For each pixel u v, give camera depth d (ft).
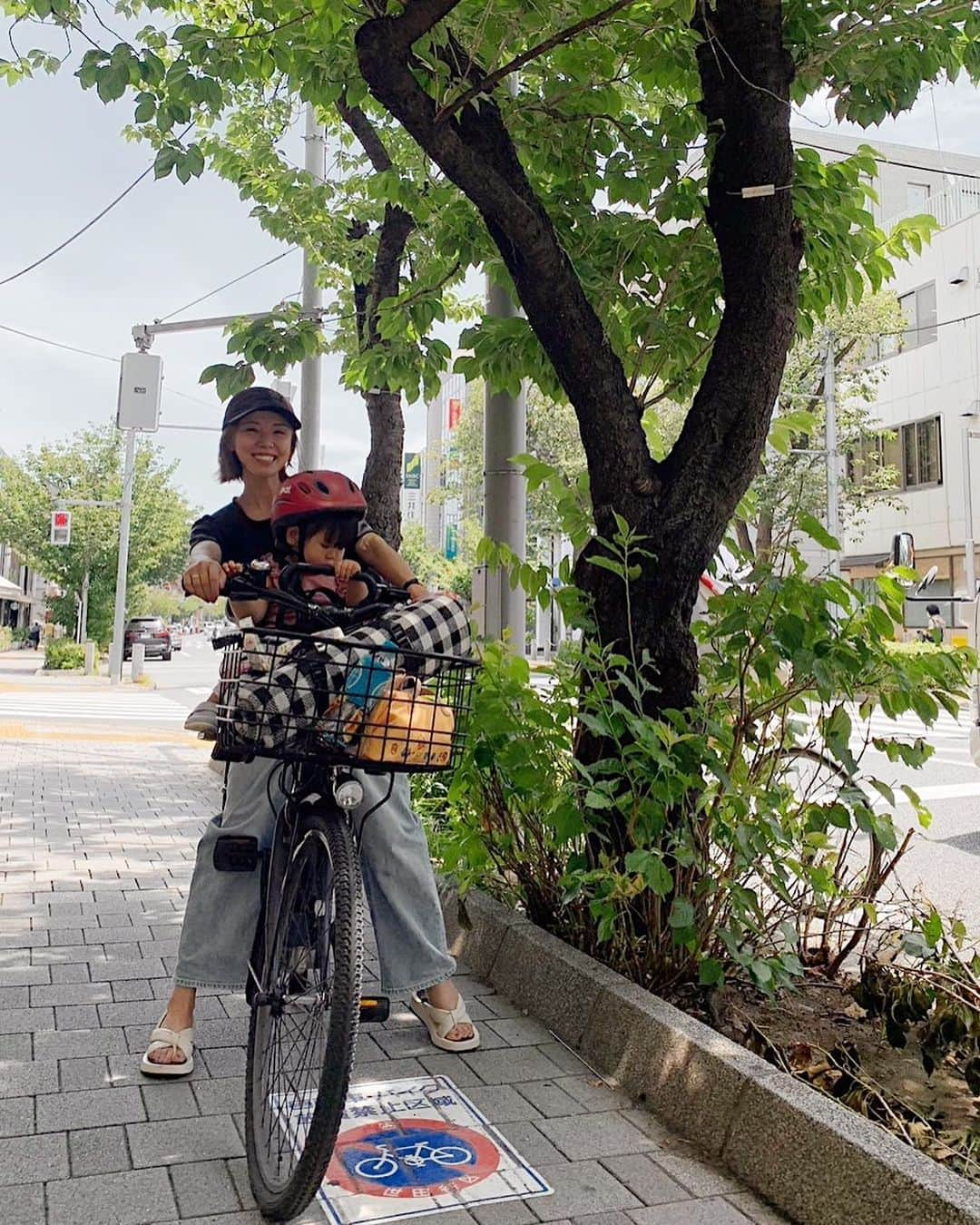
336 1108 7.02
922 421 92.58
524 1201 7.84
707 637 11.52
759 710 11.10
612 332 14.67
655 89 16.90
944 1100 9.47
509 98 14.48
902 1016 9.84
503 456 19.47
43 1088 9.50
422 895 10.24
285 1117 7.83
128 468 81.35
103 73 15.21
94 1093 9.45
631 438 12.50
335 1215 7.57
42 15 14.85
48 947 13.76
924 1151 8.23
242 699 7.88
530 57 11.96
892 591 10.82
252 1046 8.65
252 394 10.98
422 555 140.77
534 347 14.57
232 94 21.42
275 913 8.97
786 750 11.79
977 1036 9.12
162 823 23.57
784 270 12.43
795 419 14.01
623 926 11.39
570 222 14.93
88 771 32.09
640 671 11.94
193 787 29.58
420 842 10.43
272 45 15.52
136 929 14.67
